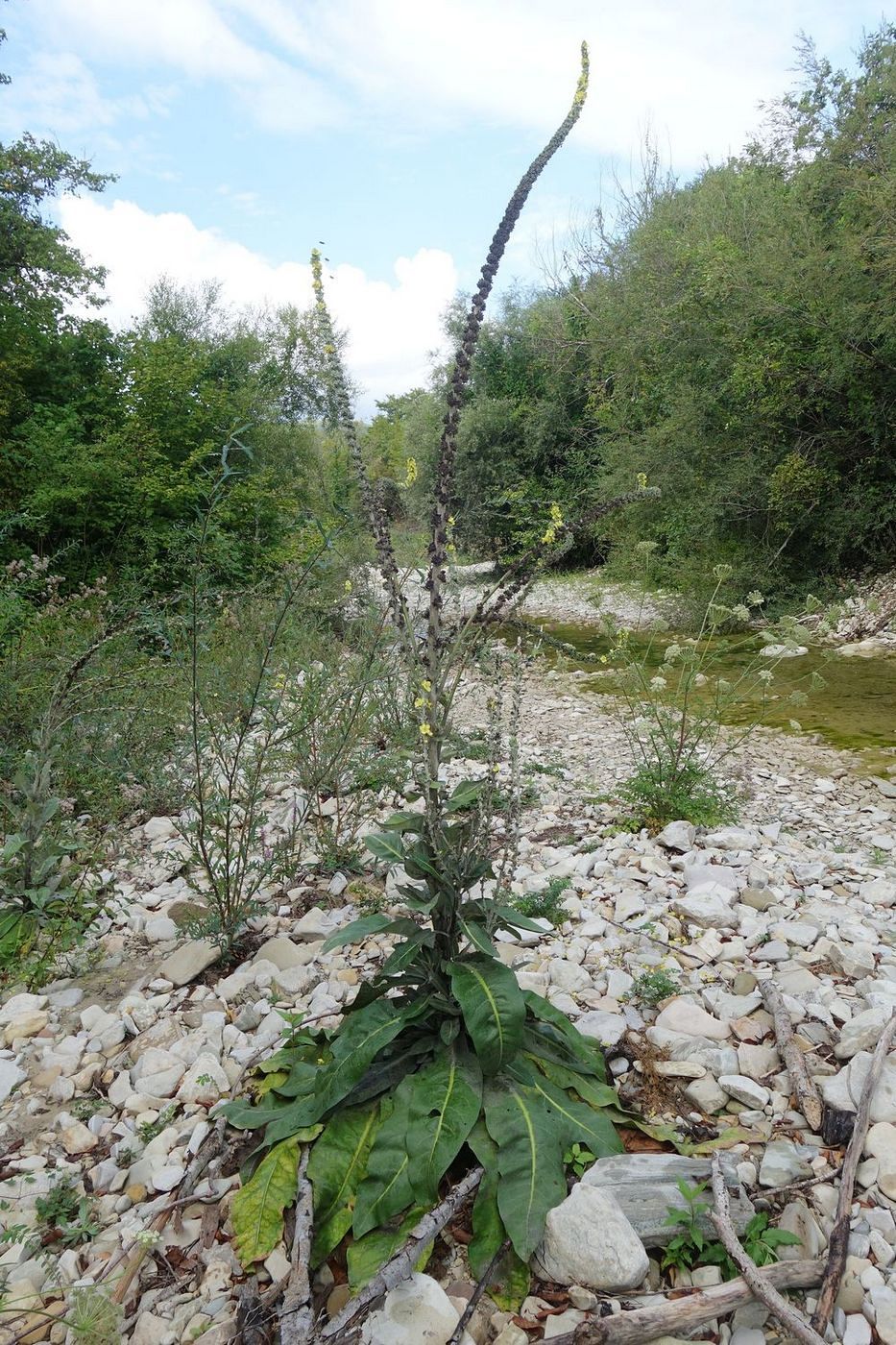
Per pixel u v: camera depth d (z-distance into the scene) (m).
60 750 5.43
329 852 4.92
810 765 7.20
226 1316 2.28
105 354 14.73
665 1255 2.36
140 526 12.42
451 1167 2.61
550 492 21.98
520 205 2.22
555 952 3.89
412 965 2.74
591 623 15.45
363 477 2.63
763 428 14.06
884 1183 2.47
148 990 3.87
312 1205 2.44
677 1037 3.17
